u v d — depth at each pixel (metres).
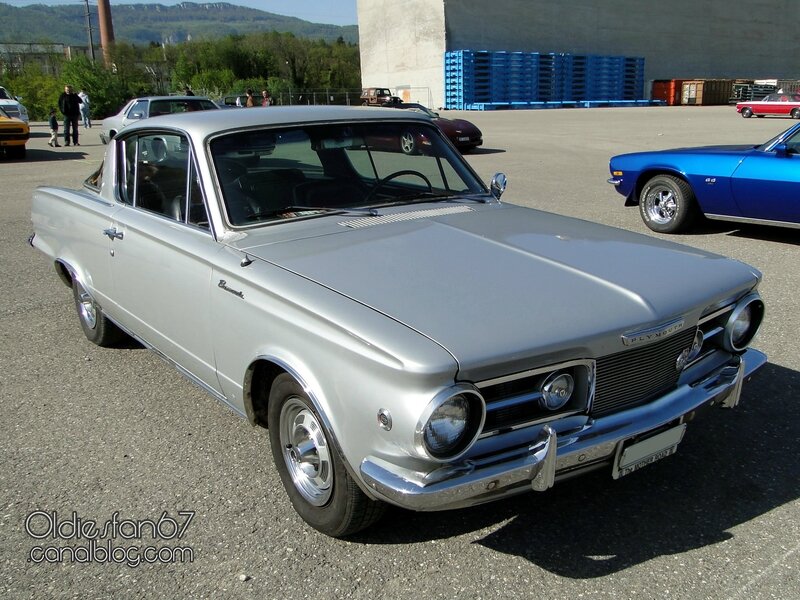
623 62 48.53
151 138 3.87
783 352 4.70
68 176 14.35
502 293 2.69
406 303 2.60
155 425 3.95
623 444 2.66
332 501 2.80
